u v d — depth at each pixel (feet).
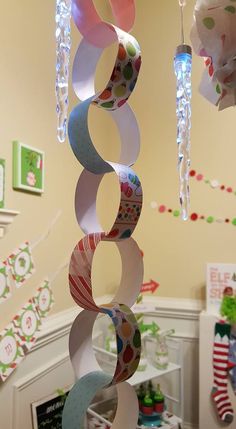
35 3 5.18
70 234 6.12
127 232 2.38
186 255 7.45
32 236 5.08
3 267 4.45
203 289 7.29
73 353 2.46
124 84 2.27
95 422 5.99
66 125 2.58
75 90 2.53
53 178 5.61
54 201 5.65
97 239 2.34
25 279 4.85
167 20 7.70
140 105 7.88
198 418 7.13
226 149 7.23
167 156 7.63
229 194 7.18
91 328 2.57
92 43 2.50
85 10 2.37
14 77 4.69
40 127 5.27
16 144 4.65
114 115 2.69
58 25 2.29
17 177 4.66
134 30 7.91
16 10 4.75
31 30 5.08
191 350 7.27
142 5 7.90
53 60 5.64
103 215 7.66
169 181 7.60
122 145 2.70
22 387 4.79
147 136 7.80
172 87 7.64
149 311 7.25
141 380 6.01
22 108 4.86
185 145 2.89
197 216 7.39
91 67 2.63
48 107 5.49
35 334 5.00
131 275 2.61
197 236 7.38
